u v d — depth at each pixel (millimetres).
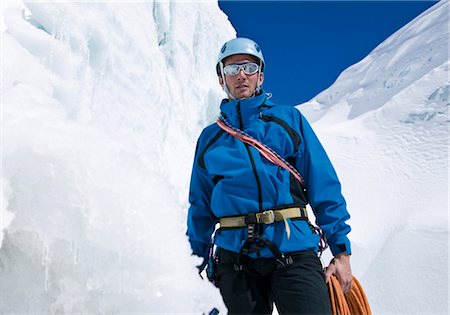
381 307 8875
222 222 1346
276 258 1248
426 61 43938
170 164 8305
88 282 931
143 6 8383
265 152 1347
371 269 10586
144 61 7105
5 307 1012
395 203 18734
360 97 49469
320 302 1191
